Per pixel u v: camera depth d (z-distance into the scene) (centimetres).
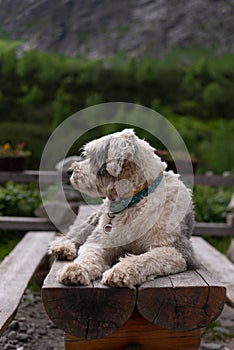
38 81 1570
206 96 1602
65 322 244
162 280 259
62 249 329
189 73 1639
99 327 245
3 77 1558
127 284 244
